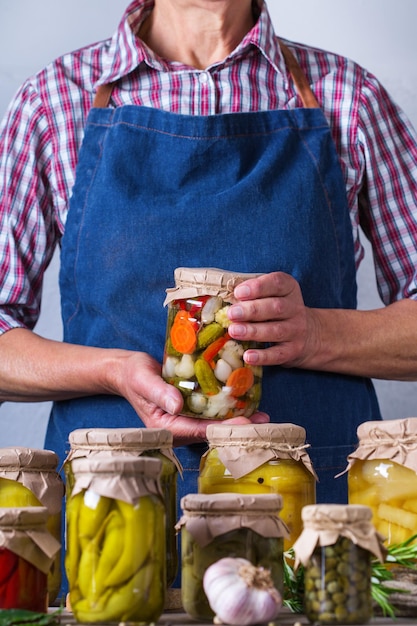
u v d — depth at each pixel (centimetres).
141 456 123
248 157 198
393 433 123
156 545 109
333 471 191
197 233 191
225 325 153
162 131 198
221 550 112
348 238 203
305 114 204
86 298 195
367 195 214
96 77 211
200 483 131
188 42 209
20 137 211
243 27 213
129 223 192
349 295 206
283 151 199
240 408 153
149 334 189
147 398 158
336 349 185
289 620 113
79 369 183
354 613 106
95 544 107
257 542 112
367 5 323
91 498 108
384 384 320
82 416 193
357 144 210
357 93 211
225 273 154
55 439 200
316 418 190
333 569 107
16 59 320
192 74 206
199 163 196
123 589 106
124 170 197
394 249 214
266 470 127
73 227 199
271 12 325
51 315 322
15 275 208
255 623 104
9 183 209
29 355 190
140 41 206
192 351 152
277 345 175
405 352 194
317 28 325
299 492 128
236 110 206
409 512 122
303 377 189
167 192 195
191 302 153
